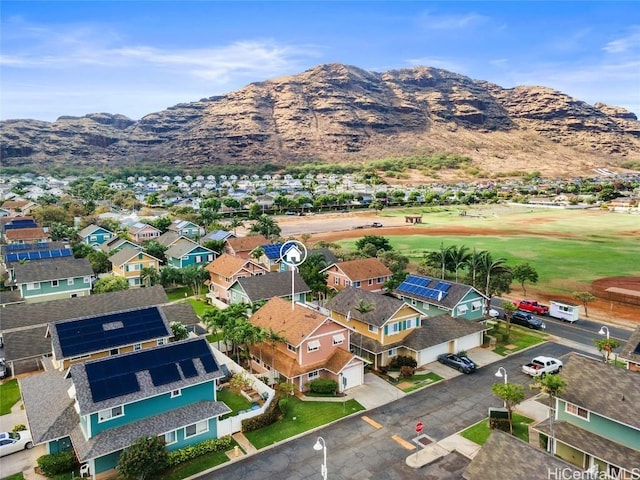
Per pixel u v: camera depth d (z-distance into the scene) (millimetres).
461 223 163000
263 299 65250
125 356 36562
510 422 37375
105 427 32906
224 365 48625
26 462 34344
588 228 147375
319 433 37844
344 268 74375
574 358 36031
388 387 45938
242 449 35688
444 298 60719
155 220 139500
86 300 58969
